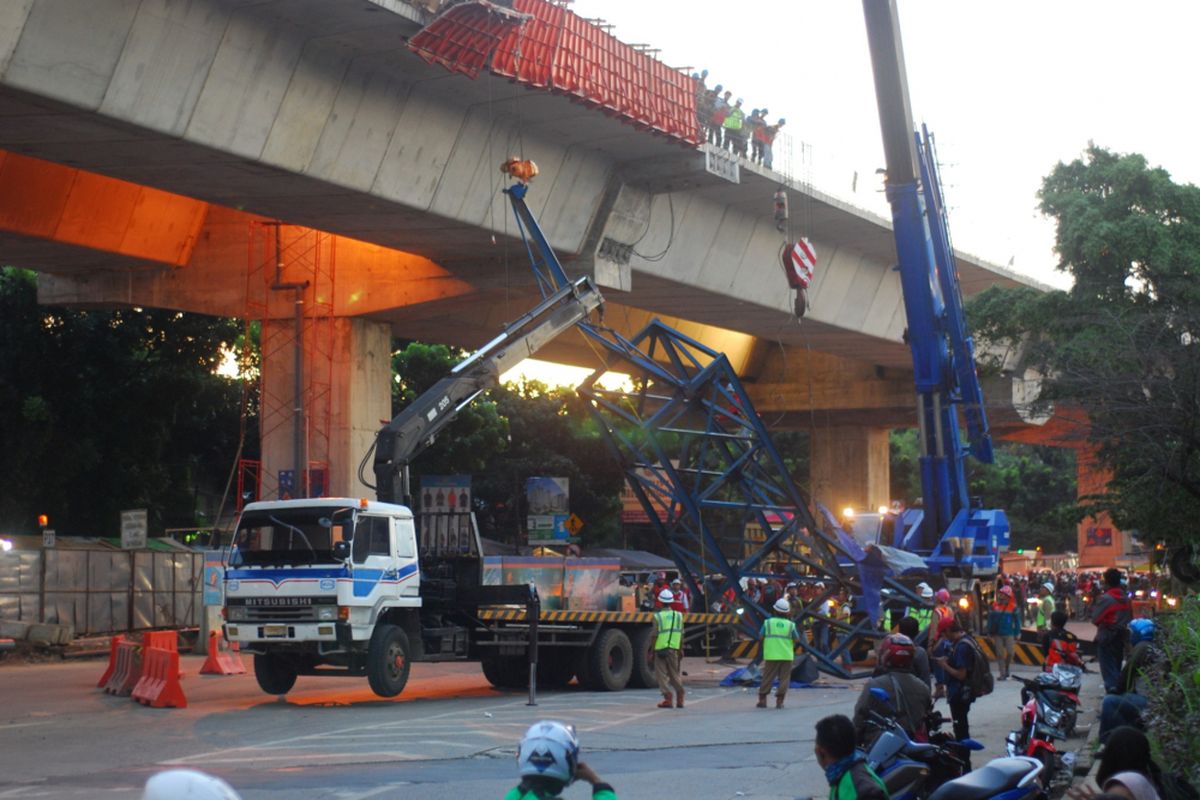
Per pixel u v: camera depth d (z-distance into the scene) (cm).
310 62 2606
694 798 1240
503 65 2747
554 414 6250
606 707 2147
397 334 4816
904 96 2952
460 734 1725
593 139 3388
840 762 684
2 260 3609
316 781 1337
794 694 2459
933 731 1002
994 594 3148
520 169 2911
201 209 3728
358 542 2108
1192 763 898
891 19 2908
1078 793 617
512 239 3431
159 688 2108
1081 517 2747
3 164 3077
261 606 2116
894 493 9375
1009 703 2177
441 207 3142
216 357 4875
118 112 2336
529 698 2162
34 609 3356
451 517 2427
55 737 1700
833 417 6738
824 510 2830
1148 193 3048
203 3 2339
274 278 3744
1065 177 3178
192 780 353
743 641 2867
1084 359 2348
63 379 4591
